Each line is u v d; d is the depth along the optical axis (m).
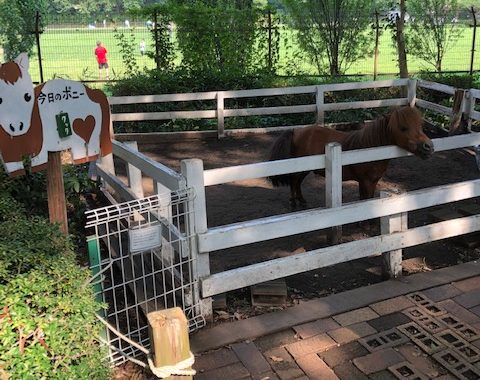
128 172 5.36
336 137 5.64
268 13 12.50
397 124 4.95
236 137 10.27
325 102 11.48
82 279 2.82
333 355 3.56
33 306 2.55
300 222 4.18
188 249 3.79
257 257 5.11
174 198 3.77
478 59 16.78
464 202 6.38
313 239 5.49
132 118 10.05
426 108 10.38
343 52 13.22
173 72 11.86
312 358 3.54
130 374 3.42
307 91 10.30
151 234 3.47
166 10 12.42
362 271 4.74
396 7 13.46
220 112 10.08
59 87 3.68
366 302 4.11
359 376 3.36
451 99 11.08
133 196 4.94
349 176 5.50
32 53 15.39
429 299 4.16
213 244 3.85
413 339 3.67
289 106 10.40
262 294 4.12
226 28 12.36
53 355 2.52
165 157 9.10
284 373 3.40
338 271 4.75
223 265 4.95
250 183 7.42
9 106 3.43
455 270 4.57
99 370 2.76
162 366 2.36
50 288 2.59
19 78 3.46
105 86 12.53
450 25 13.34
